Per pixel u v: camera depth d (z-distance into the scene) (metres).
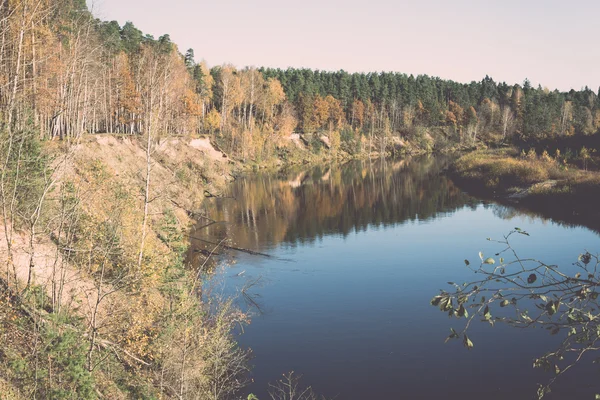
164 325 18.36
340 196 66.44
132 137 55.66
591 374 19.06
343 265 35.38
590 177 54.41
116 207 22.59
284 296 29.22
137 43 87.81
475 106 180.88
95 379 14.18
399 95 168.00
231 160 93.69
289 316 26.30
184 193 53.94
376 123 153.75
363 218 51.88
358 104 152.12
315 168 104.75
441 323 24.95
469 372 20.06
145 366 17.53
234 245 40.50
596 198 48.78
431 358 21.38
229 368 20.67
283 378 19.97
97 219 20.81
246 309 27.17
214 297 27.66
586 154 70.25
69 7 33.62
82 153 33.09
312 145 128.25
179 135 74.75
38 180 17.45
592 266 31.52
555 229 42.91
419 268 34.22
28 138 17.59
